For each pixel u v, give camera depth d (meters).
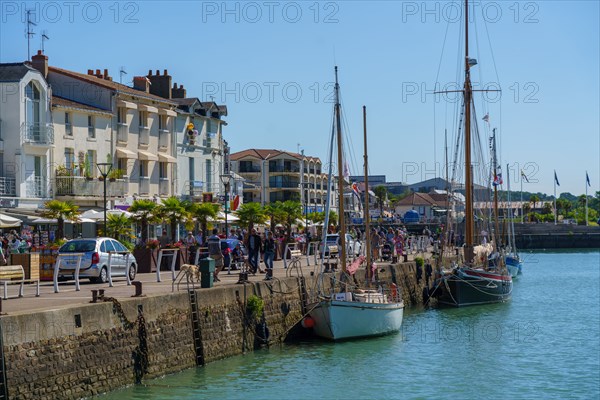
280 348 36.25
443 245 61.53
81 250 38.50
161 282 38.03
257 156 143.75
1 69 58.38
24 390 21.53
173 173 75.31
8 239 46.81
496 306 59.28
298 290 39.53
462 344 41.12
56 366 22.88
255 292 35.50
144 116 71.06
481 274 58.72
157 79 78.56
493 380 33.12
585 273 98.31
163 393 26.83
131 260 40.94
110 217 52.25
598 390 31.77
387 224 131.88
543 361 37.44
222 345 32.50
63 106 60.81
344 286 41.91
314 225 98.19
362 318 38.75
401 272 58.34
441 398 29.66
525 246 162.88
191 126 78.62
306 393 28.81
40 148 58.81
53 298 28.62
